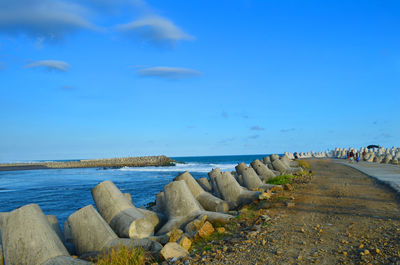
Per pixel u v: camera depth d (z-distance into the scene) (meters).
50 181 41.38
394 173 21.53
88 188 31.81
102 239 7.37
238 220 9.24
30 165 105.06
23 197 25.48
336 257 5.59
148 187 30.19
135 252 6.38
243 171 16.12
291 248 6.25
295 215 9.36
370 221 8.14
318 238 6.87
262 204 11.17
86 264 5.91
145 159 91.00
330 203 11.02
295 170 23.44
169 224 9.58
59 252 6.30
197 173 48.56
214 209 11.55
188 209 9.83
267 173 19.50
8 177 51.56
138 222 8.34
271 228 7.93
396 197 11.56
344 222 8.21
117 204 9.05
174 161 90.50
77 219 7.72
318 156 77.38
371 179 18.09
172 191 10.20
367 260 5.30
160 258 6.35
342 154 69.06
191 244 7.34
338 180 18.30
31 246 6.18
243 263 5.56
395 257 5.31
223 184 13.04
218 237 7.76
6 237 6.39
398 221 7.93
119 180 39.03
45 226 6.59
